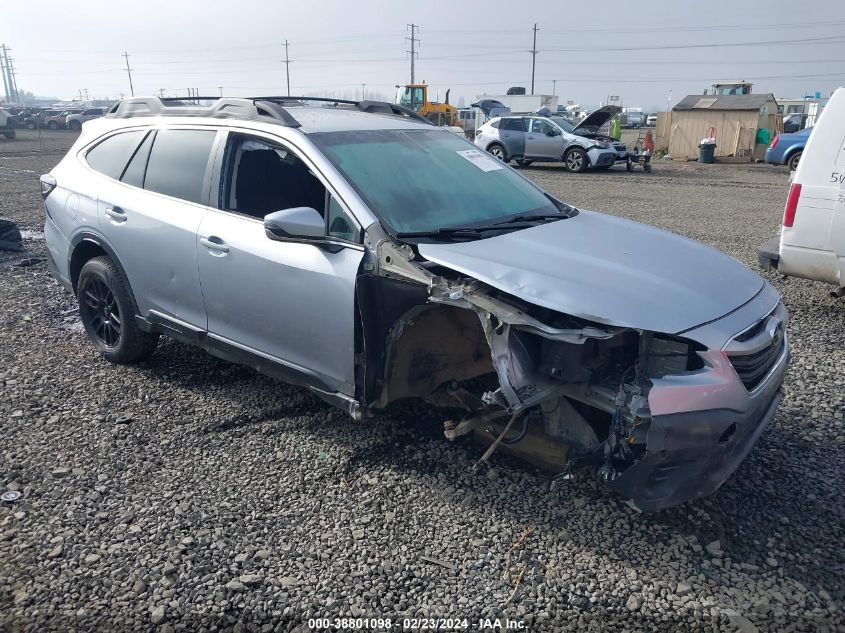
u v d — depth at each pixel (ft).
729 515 11.36
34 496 11.71
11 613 9.18
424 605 9.43
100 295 17.13
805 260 20.83
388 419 14.35
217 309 13.99
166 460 12.89
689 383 9.80
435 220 12.62
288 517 11.25
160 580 9.81
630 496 10.16
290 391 15.70
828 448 13.44
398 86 120.26
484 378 13.23
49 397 15.34
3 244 29.30
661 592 9.69
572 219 14.28
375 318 11.71
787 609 9.39
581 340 9.80
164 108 16.22
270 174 13.71
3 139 118.73
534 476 12.37
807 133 68.03
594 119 76.79
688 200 49.32
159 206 15.01
